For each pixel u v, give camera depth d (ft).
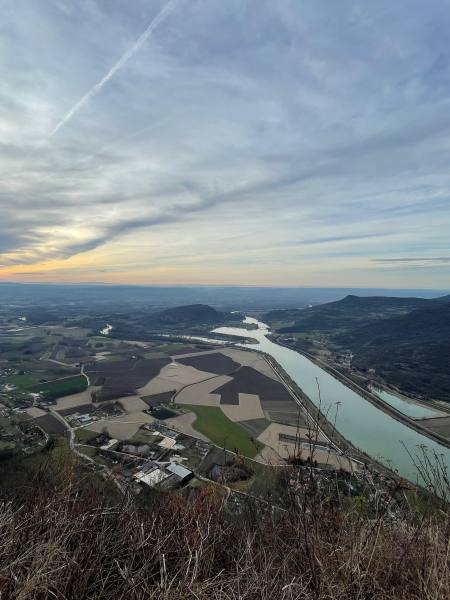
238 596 6.52
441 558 6.85
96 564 7.55
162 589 6.74
